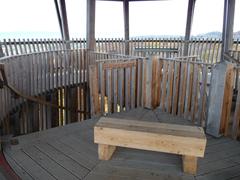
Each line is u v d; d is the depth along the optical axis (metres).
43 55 5.42
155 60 4.24
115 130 2.50
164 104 4.34
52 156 2.69
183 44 8.24
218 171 2.45
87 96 7.11
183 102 3.96
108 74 4.04
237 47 6.82
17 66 4.27
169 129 2.50
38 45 6.91
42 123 5.59
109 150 2.66
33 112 5.14
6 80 3.32
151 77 4.28
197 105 3.70
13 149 2.80
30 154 2.72
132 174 2.38
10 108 3.98
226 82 3.09
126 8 8.40
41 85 5.40
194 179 2.32
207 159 2.68
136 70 4.40
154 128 2.52
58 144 2.98
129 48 8.92
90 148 2.90
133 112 4.25
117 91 4.27
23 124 4.70
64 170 2.43
